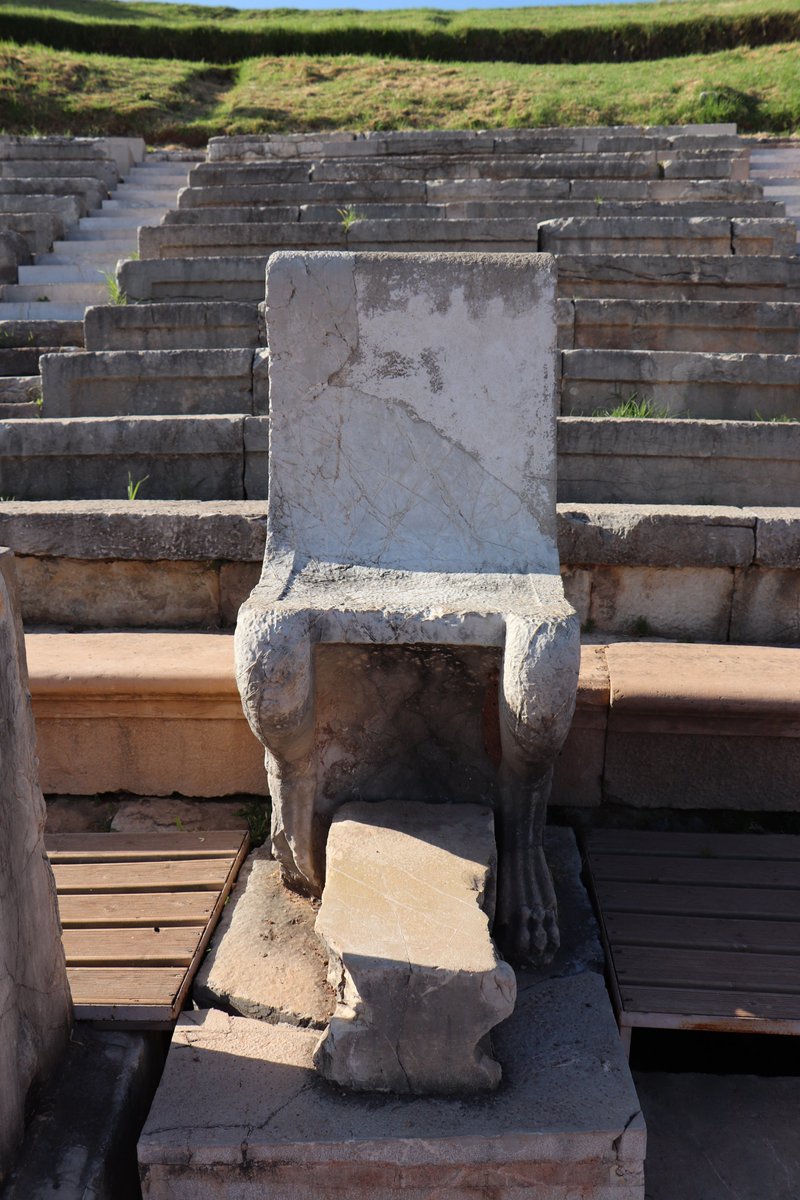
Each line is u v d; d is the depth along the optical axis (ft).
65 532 11.51
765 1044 8.76
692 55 45.75
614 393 16.19
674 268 18.61
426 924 6.52
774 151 28.99
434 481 8.55
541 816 8.08
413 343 8.52
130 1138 6.83
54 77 40.88
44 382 16.28
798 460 13.82
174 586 11.78
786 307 17.21
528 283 8.43
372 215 21.94
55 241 24.67
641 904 8.46
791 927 8.19
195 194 23.30
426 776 8.19
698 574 11.43
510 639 7.14
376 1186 6.18
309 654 7.21
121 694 9.83
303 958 7.78
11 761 6.23
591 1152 6.14
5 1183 6.11
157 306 17.62
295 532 8.46
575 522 11.30
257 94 41.57
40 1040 6.68
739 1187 7.24
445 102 39.42
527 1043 6.93
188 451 14.03
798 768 9.78
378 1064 6.40
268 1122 6.23
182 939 7.93
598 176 25.14
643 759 9.87
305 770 7.87
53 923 6.86
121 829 9.75
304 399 8.55
